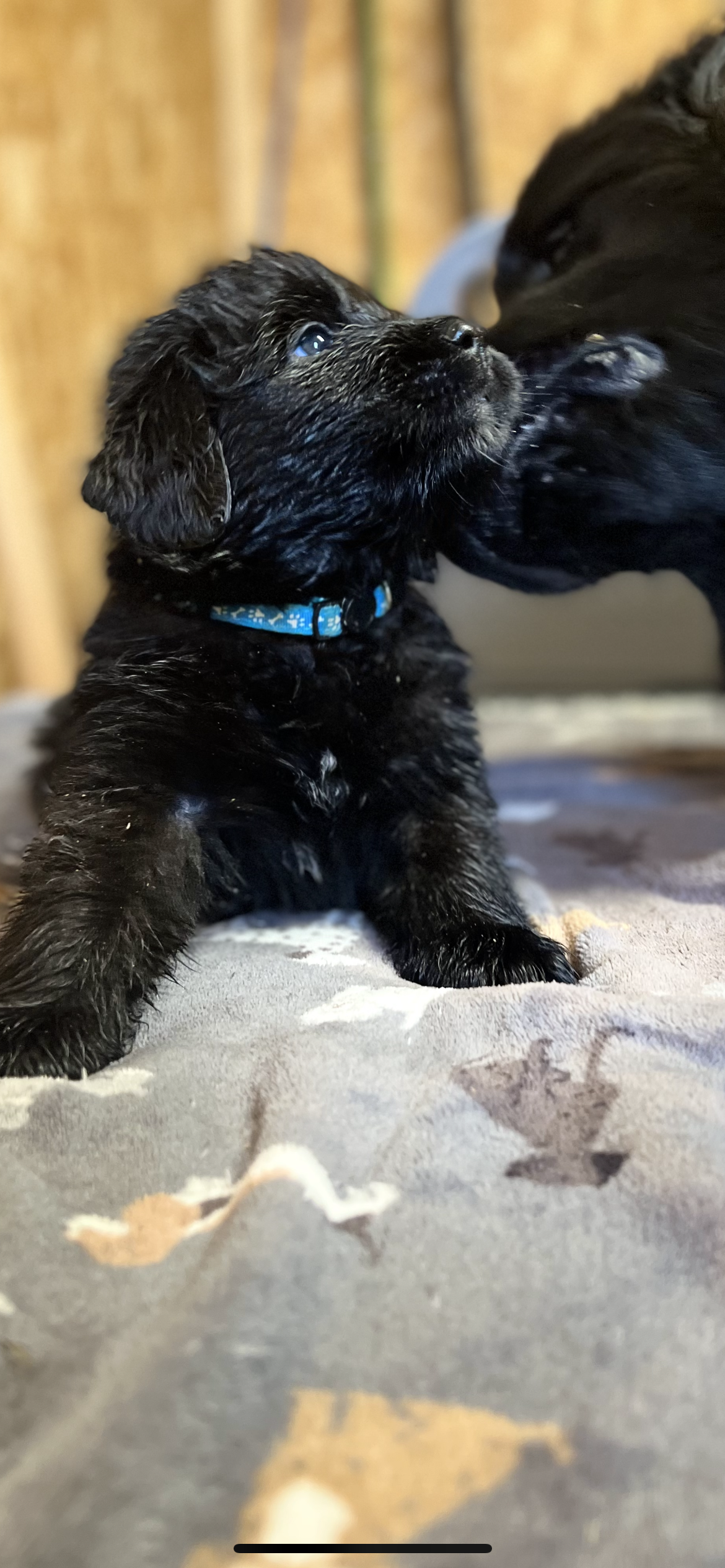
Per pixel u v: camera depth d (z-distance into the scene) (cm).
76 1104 24
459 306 75
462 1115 22
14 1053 26
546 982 29
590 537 34
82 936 28
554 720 86
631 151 34
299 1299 18
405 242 119
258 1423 16
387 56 114
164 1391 16
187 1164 22
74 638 99
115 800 31
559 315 32
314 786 33
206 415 33
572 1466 16
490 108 115
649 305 31
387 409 33
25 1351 18
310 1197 20
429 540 36
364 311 38
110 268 108
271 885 36
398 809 35
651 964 30
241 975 30
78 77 100
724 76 34
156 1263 20
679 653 99
